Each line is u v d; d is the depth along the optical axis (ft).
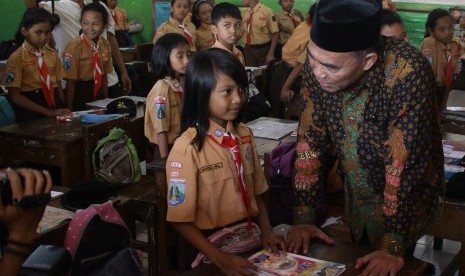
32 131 9.71
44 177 3.69
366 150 4.55
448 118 10.30
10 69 11.19
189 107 5.16
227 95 4.99
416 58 4.13
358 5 3.91
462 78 14.74
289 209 7.99
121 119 10.04
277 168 8.00
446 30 14.23
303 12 26.12
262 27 22.13
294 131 9.82
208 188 5.07
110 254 4.58
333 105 4.55
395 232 4.35
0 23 22.08
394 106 4.19
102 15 13.15
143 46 18.45
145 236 10.37
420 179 4.32
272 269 4.38
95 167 8.85
